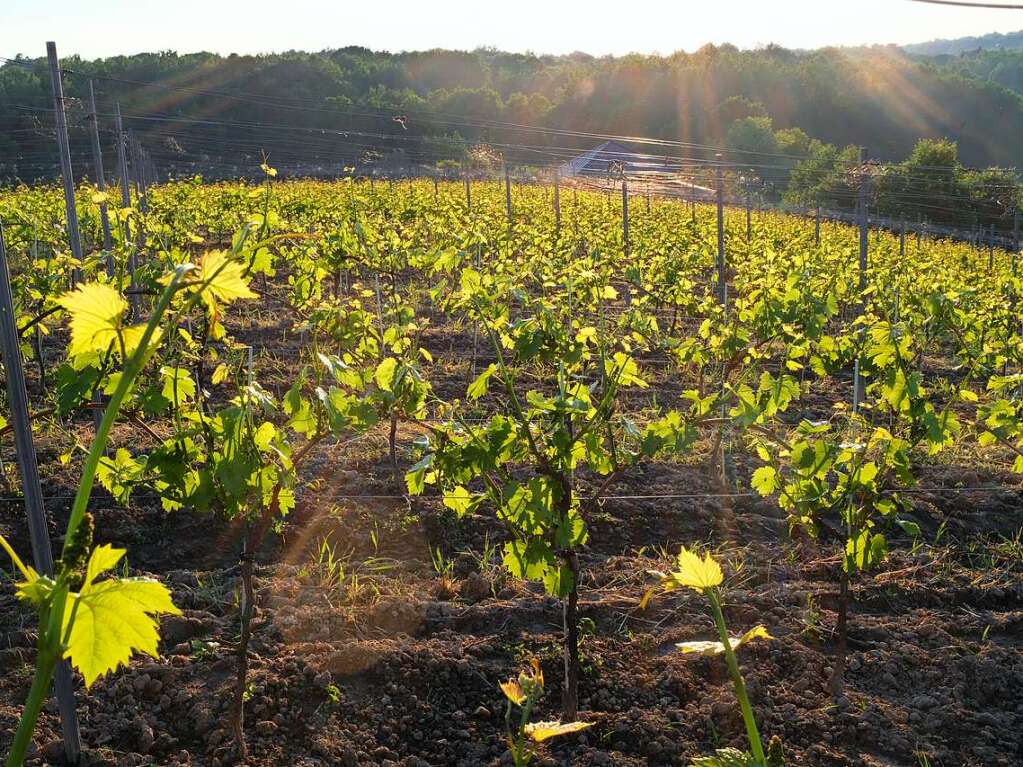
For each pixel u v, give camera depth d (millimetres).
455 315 13172
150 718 3846
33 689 1444
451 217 19031
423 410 3982
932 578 5441
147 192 18781
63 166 6113
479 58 86500
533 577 3775
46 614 1477
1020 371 8828
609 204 28641
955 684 4359
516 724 3998
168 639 4406
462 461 3682
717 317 8328
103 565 1533
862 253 13625
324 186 28828
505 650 4480
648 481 6863
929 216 37094
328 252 8852
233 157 44594
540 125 71812
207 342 6969
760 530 6105
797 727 4000
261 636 4441
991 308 10469
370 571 5250
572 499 4133
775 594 5105
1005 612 5145
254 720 3875
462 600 4984
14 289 6809
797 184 42781
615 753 3811
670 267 13203
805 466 4039
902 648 4605
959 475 7324
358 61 69438
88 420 7625
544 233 18500
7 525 5656
